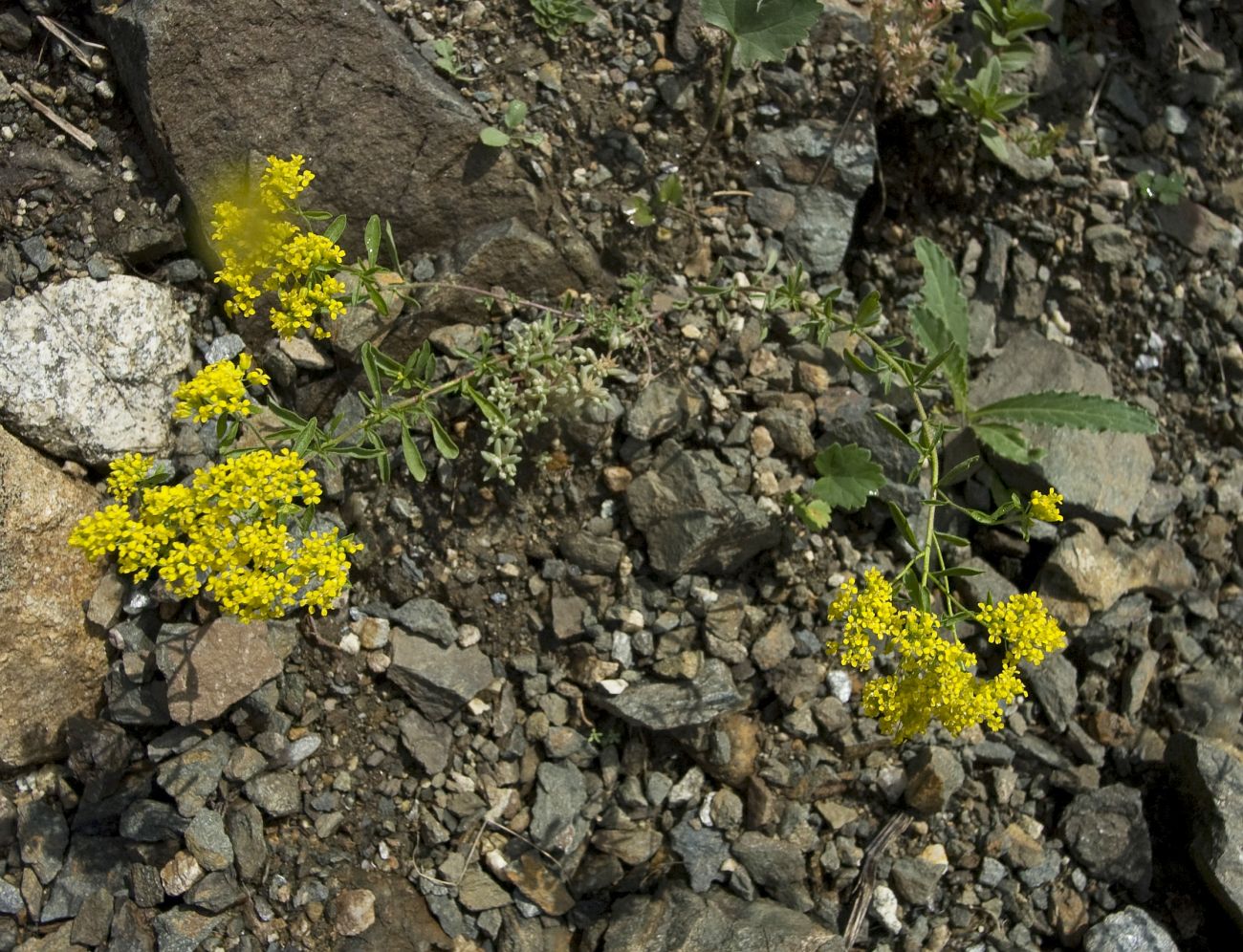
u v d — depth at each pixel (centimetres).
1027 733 41
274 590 33
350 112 41
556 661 40
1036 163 46
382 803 39
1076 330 46
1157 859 41
